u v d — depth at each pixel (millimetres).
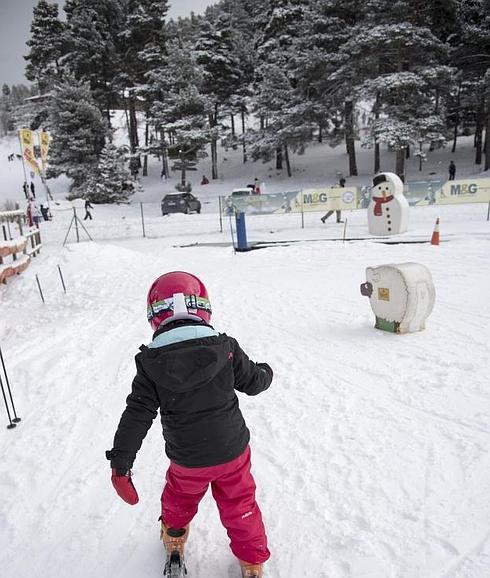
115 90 50000
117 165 39781
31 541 2840
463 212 20734
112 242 19734
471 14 34062
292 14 42031
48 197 40531
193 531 2801
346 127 39062
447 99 36906
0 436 4125
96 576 2553
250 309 7703
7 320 9055
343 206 18359
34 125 54719
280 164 45531
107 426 4219
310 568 2465
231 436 2271
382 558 2479
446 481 3064
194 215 27547
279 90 40844
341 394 4406
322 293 8414
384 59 34094
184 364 2137
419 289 5801
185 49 43125
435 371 4730
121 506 3098
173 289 2297
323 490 3059
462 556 2455
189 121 41344
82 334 7078
